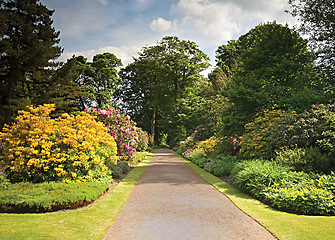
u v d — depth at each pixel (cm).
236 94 1103
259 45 1238
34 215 420
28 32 1501
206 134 1984
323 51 1252
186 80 3275
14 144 618
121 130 1138
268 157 828
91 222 393
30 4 1598
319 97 956
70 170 627
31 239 314
